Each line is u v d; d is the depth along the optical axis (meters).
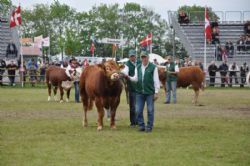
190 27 50.47
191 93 34.25
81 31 95.31
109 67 14.33
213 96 30.98
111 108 14.97
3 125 15.84
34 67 42.38
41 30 99.50
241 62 47.09
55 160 10.38
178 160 10.38
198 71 25.56
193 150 11.46
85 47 93.12
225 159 10.47
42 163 10.10
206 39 42.84
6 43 52.62
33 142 12.54
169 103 25.81
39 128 15.16
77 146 11.98
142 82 14.34
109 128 15.20
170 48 97.81
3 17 53.88
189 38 49.88
